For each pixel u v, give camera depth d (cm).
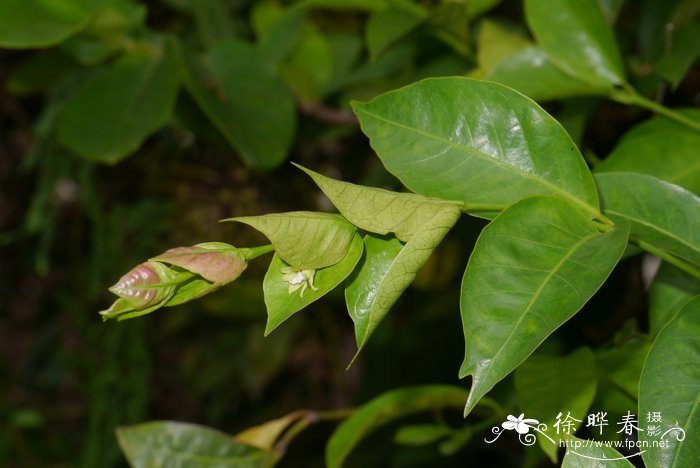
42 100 122
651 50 80
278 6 103
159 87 79
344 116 99
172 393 144
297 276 53
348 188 52
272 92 84
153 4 116
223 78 84
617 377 64
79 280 127
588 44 67
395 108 57
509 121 56
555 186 56
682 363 53
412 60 93
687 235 56
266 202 120
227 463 69
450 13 75
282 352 133
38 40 76
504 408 70
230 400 147
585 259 53
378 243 54
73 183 124
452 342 117
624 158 64
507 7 107
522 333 52
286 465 123
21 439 147
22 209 131
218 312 128
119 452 121
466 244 95
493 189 56
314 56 97
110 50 83
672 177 64
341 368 139
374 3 81
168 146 118
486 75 68
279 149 82
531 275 52
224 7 110
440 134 57
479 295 52
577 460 53
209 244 53
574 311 52
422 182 56
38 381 151
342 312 137
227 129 79
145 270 52
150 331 136
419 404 69
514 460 107
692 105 92
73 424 154
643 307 86
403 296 126
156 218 118
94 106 79
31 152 110
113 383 123
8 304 149
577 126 72
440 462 113
